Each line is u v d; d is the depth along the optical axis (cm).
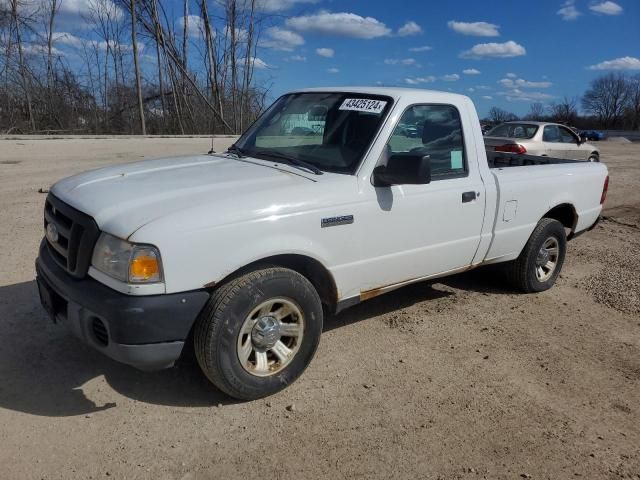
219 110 2822
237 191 348
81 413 338
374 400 368
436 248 448
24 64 2361
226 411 347
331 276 386
